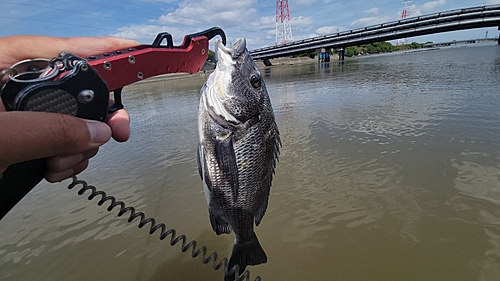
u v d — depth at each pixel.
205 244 0.43
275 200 0.51
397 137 0.73
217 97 0.23
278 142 0.27
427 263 0.35
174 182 0.61
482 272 0.33
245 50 0.24
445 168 0.55
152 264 0.39
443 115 0.86
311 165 0.63
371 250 0.38
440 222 0.41
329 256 0.38
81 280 0.37
